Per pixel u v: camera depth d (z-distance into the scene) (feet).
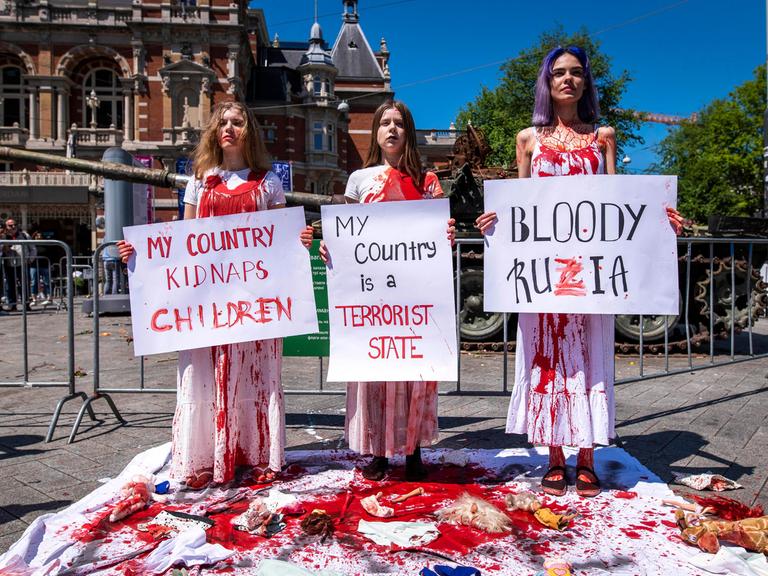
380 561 7.14
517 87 100.78
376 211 9.74
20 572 6.90
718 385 18.48
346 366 9.72
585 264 9.32
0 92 108.27
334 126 133.28
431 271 9.64
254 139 10.29
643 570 6.91
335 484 9.75
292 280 9.87
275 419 9.82
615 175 9.29
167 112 105.60
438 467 10.62
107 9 105.60
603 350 9.33
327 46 144.97
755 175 109.60
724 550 7.10
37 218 102.42
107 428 13.53
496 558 7.20
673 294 9.24
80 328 34.94
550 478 9.46
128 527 8.16
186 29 105.40
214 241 9.97
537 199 9.45
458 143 28.84
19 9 104.73
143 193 43.06
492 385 18.67
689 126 131.34
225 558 7.25
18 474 10.57
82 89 109.40
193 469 9.62
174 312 9.95
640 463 10.90
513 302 9.52
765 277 26.73
